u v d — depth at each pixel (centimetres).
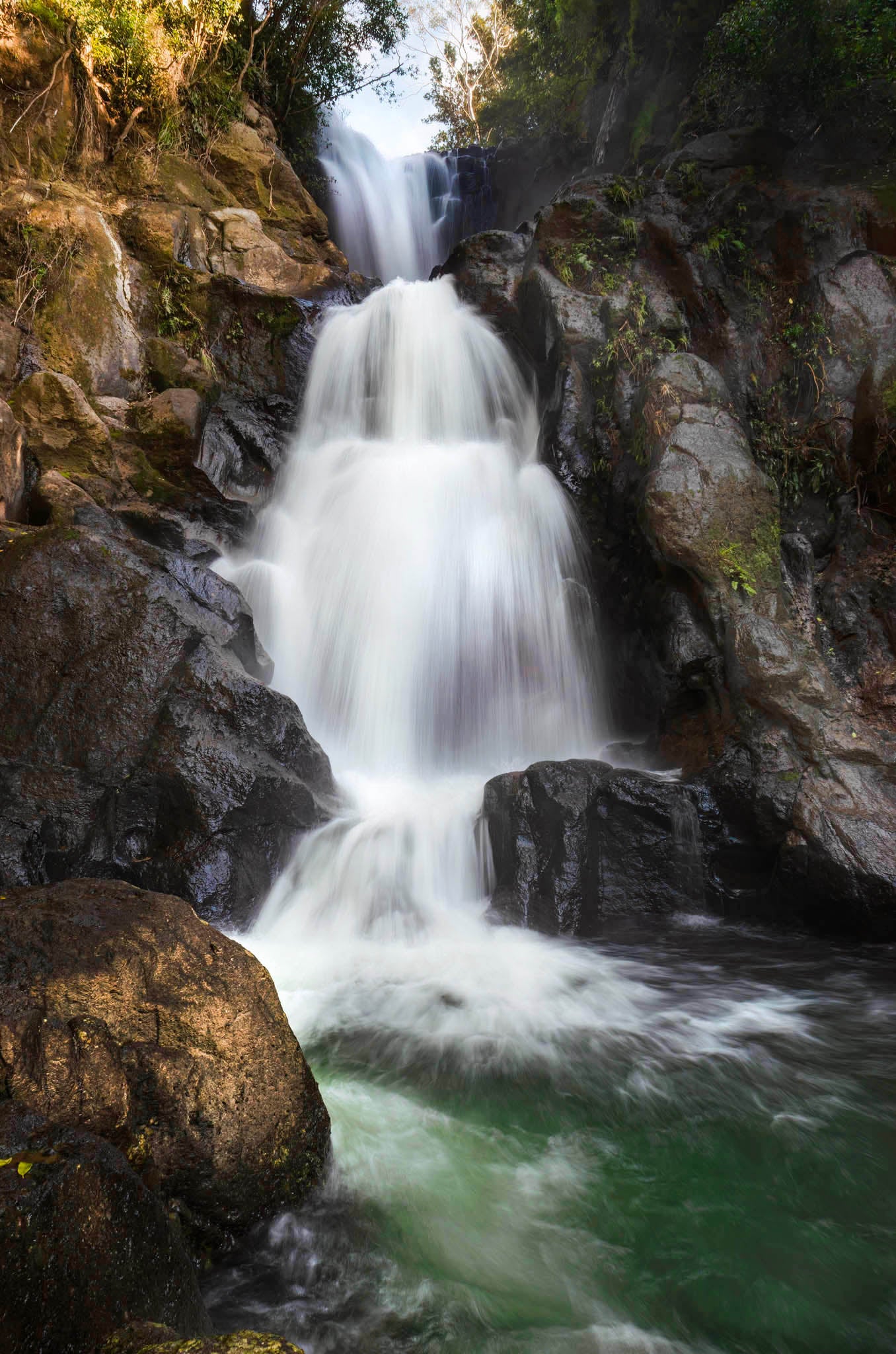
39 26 1156
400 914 702
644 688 912
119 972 359
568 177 1908
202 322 1184
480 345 1148
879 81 1076
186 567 781
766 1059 496
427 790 838
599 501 985
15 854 586
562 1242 351
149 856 657
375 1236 350
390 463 1049
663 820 729
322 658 947
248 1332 233
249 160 1498
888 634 777
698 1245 352
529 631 944
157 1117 329
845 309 941
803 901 708
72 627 659
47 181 1197
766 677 749
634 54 1598
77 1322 240
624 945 679
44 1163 255
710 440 837
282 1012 389
